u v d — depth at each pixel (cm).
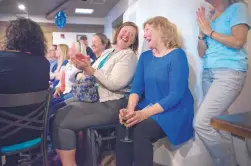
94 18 852
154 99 158
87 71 165
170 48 160
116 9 666
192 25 174
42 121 137
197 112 149
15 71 119
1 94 116
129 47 195
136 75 172
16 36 125
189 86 179
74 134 158
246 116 78
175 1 178
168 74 150
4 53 119
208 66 154
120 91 177
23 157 176
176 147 184
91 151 175
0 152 122
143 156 144
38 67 129
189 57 177
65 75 232
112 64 176
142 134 145
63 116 157
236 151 177
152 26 161
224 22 145
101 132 207
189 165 180
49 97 140
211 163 179
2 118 120
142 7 206
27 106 125
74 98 181
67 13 767
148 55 171
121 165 157
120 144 157
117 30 200
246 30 137
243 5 140
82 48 279
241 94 200
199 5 169
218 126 77
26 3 626
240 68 142
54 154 192
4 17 751
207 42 158
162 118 146
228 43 138
